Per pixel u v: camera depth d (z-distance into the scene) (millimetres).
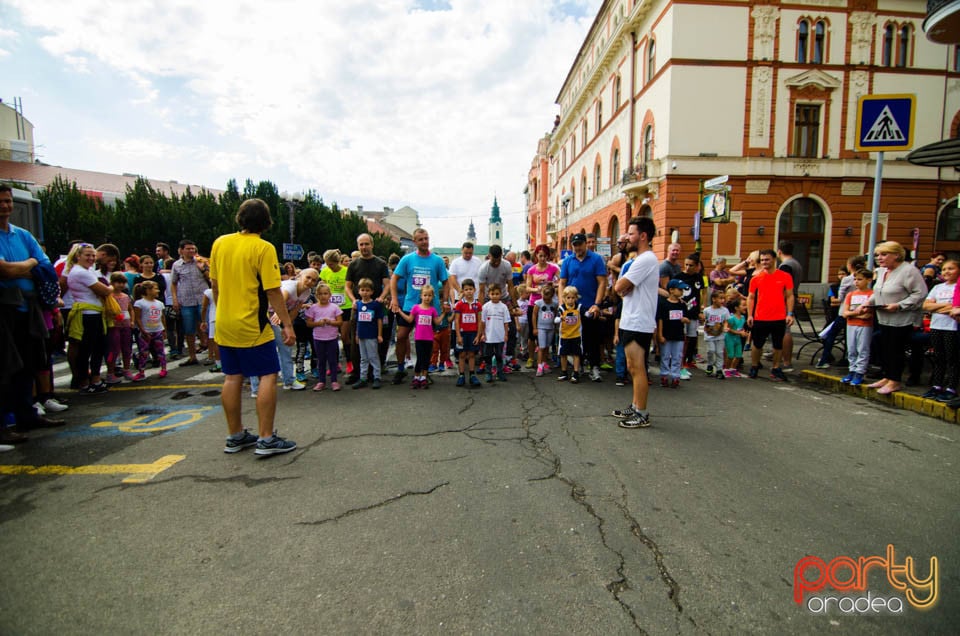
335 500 2918
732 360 6883
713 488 3094
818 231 19875
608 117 26859
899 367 5312
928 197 19891
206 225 27156
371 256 6688
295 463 3514
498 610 1944
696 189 18969
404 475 3291
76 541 2459
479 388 6051
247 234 3623
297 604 1982
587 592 2061
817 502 2902
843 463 3525
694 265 7262
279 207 29391
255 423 4531
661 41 19578
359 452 3736
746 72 18688
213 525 2619
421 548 2391
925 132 19812
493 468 3416
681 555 2342
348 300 6859
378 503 2877
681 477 3268
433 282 6480
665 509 2807
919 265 12125
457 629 1837
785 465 3482
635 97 22641
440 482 3176
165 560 2291
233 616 1912
